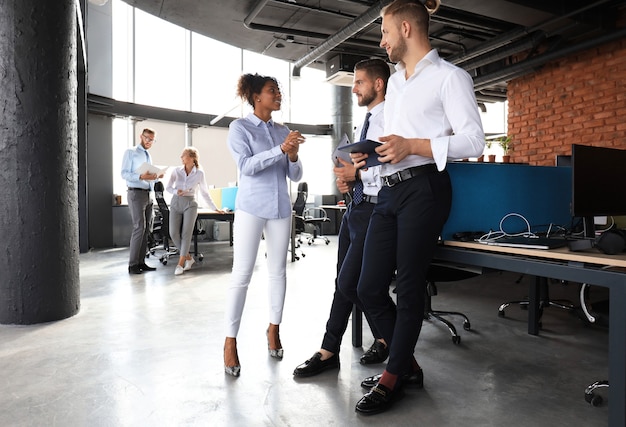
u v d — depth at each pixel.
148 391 2.04
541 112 6.59
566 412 1.86
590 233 2.21
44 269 3.17
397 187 1.79
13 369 2.31
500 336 2.94
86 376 2.22
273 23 6.85
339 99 11.06
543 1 5.26
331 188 11.41
